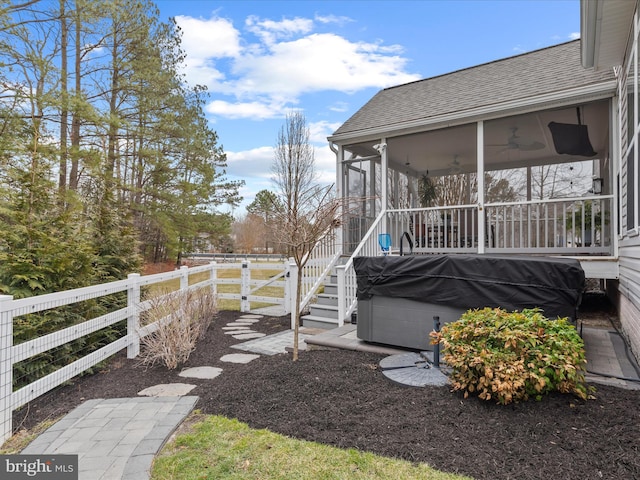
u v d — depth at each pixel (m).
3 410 2.70
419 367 3.72
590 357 3.84
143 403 3.24
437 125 7.12
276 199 10.44
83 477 2.18
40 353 3.38
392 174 9.73
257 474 2.18
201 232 18.81
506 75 7.63
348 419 2.79
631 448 2.22
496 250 6.65
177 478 2.16
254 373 3.86
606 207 6.62
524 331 2.94
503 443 2.37
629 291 4.36
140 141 14.27
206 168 16.50
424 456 2.28
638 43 3.78
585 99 5.79
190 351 4.80
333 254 7.88
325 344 4.80
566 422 2.56
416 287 4.22
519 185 8.84
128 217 5.95
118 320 4.50
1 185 5.74
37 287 3.80
